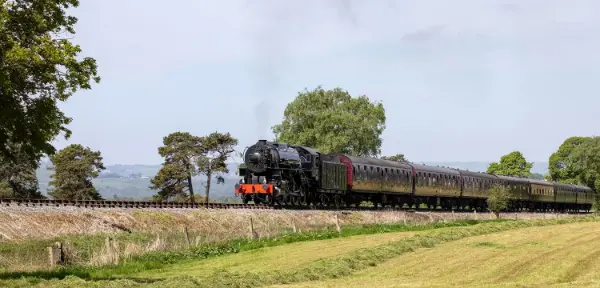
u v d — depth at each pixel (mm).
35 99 25375
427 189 76000
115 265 31859
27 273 27922
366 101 103000
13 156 26594
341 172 62875
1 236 35094
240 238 42875
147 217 45188
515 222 54219
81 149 96688
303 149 60500
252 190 56312
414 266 28219
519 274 24641
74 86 25562
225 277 25656
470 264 27875
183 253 35938
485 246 34844
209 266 31703
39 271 28875
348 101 103750
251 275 26047
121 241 38938
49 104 25281
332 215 57000
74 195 93312
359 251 32625
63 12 25797
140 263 32438
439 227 53594
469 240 38500
